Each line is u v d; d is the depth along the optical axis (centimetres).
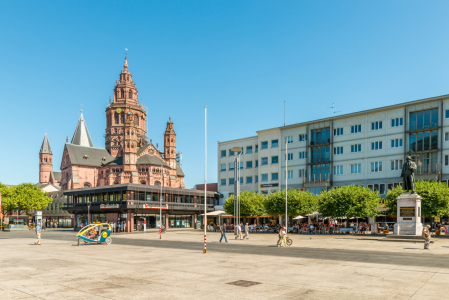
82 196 8225
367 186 6669
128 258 2361
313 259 2262
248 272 1739
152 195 7656
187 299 1191
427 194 4794
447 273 1688
